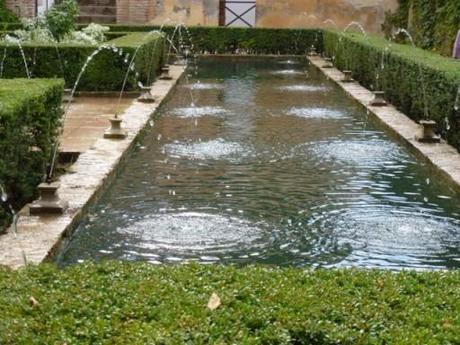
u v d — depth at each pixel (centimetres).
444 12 1656
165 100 1177
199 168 717
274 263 468
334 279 341
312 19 2188
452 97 783
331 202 606
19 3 2020
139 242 502
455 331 285
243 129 937
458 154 752
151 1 2155
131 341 267
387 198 624
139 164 734
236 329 280
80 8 2170
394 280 340
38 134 596
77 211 535
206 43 2067
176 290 319
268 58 2041
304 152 797
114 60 1202
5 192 520
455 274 355
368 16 2164
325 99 1250
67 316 289
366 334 281
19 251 448
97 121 948
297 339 284
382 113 1028
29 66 1202
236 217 559
